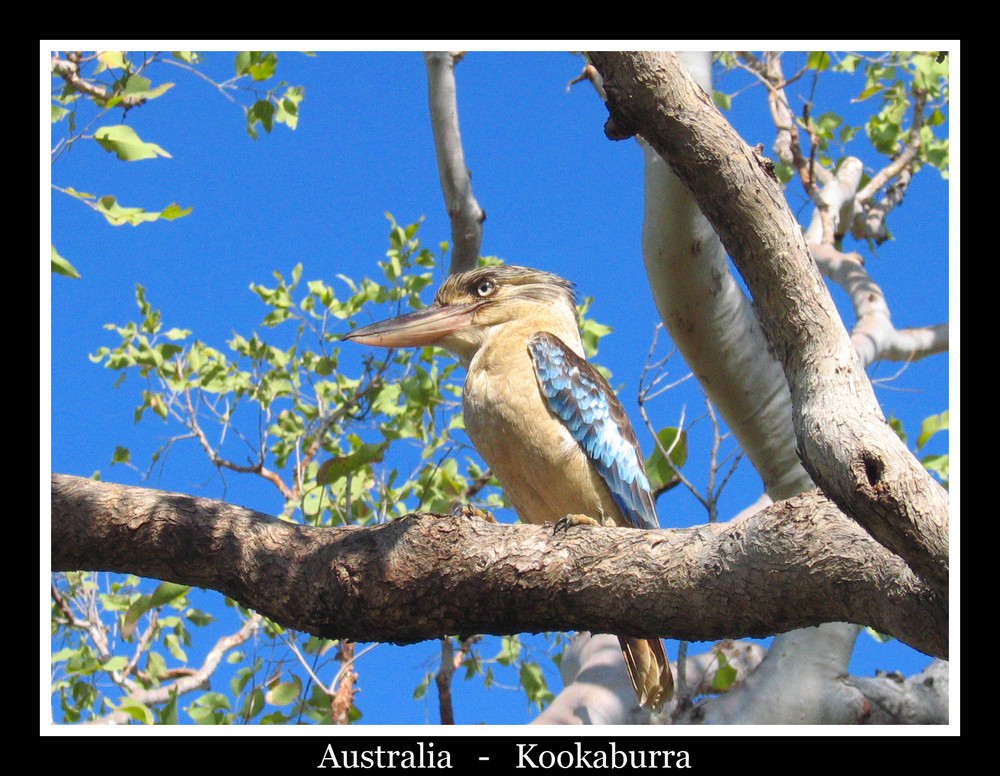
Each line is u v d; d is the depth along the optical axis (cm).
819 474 235
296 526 332
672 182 459
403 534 313
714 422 450
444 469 634
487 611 308
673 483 485
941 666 514
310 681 563
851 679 504
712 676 534
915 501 221
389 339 462
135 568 337
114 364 757
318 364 742
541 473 410
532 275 469
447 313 463
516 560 301
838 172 799
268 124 583
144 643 669
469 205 578
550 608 302
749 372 505
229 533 328
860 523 230
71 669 614
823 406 240
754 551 272
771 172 267
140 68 521
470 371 426
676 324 500
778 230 261
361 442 601
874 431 229
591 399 411
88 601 682
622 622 296
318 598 319
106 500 334
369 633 322
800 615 273
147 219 441
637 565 289
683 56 496
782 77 765
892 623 253
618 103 276
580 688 493
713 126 269
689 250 474
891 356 658
